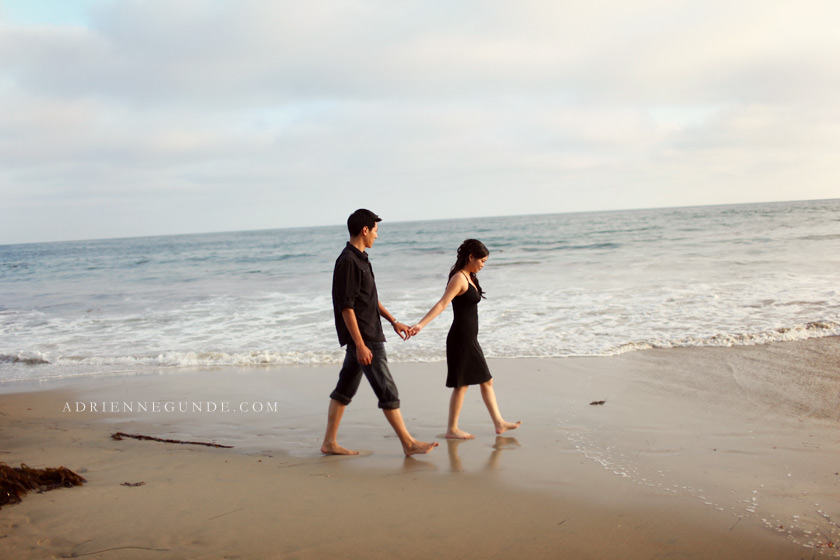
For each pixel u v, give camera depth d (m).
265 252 40.16
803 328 8.20
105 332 11.09
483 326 9.80
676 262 18.22
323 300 14.19
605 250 25.23
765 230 29.83
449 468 3.86
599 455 4.04
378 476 3.71
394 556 2.55
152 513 3.02
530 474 3.69
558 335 8.85
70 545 2.62
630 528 2.86
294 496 3.31
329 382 6.95
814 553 2.58
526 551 2.62
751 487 3.36
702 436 4.41
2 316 13.80
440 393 6.18
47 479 3.47
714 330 8.56
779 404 5.22
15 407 6.30
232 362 8.27
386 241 44.34
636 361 7.16
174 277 23.42
